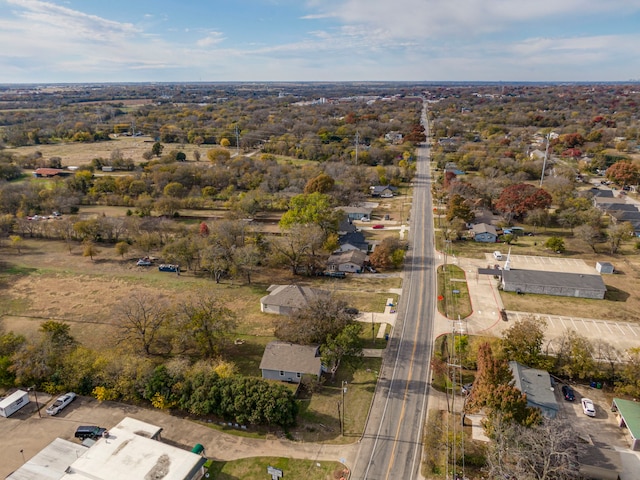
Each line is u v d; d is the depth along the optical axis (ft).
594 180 511.40
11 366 181.47
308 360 186.60
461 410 169.37
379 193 479.82
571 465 130.82
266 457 148.46
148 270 305.12
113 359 184.44
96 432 156.25
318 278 289.94
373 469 143.74
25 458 148.66
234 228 320.09
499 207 388.37
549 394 165.37
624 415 158.81
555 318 234.99
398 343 214.90
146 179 488.02
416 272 295.28
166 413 169.89
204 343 197.77
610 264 287.48
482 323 231.50
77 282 285.23
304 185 473.26
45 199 417.90
